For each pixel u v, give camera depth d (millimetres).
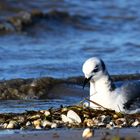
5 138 11102
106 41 23469
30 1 28812
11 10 27906
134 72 18328
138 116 12516
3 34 24891
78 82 17109
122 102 12719
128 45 22500
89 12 28609
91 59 13000
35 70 18344
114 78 17422
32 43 23156
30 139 10984
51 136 11188
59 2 29516
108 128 11805
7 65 18969
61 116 12461
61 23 26688
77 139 10891
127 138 10422
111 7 29594
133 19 27984
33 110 13719
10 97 16016
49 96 16109
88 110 12688
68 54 20812
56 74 17906
